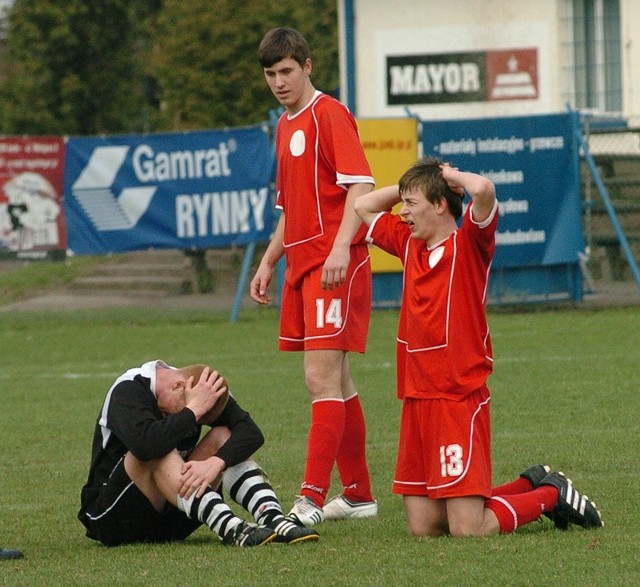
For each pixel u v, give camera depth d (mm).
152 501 20781
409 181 20438
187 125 96062
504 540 19672
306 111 23859
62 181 61125
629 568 17641
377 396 38719
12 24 114062
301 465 28953
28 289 78938
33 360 51719
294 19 96688
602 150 75312
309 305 23594
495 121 59812
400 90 80750
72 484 27969
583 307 61406
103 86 116125
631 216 66500
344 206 23766
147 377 20891
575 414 34031
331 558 19000
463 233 20250
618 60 78938
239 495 21141
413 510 20891
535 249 60844
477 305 20281
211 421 21250
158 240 61094
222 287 76125
